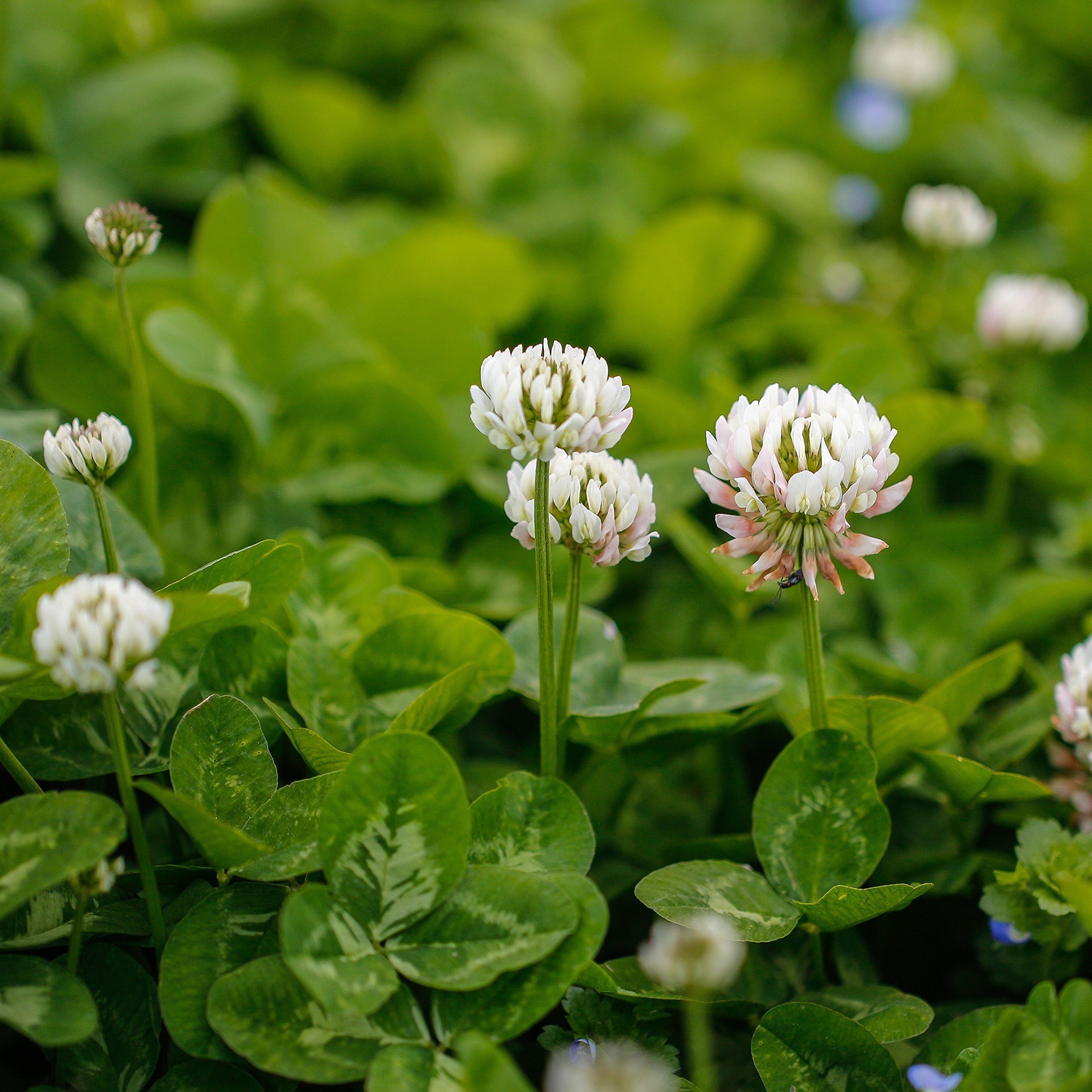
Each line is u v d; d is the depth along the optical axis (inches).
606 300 25.4
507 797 16.6
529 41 35.4
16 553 16.8
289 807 16.6
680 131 31.6
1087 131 34.3
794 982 17.1
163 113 24.6
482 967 15.9
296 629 17.9
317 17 31.6
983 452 22.2
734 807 18.5
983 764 18.0
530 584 19.7
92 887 15.8
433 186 28.8
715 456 16.5
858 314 24.9
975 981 17.8
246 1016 15.8
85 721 17.1
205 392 19.8
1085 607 19.9
